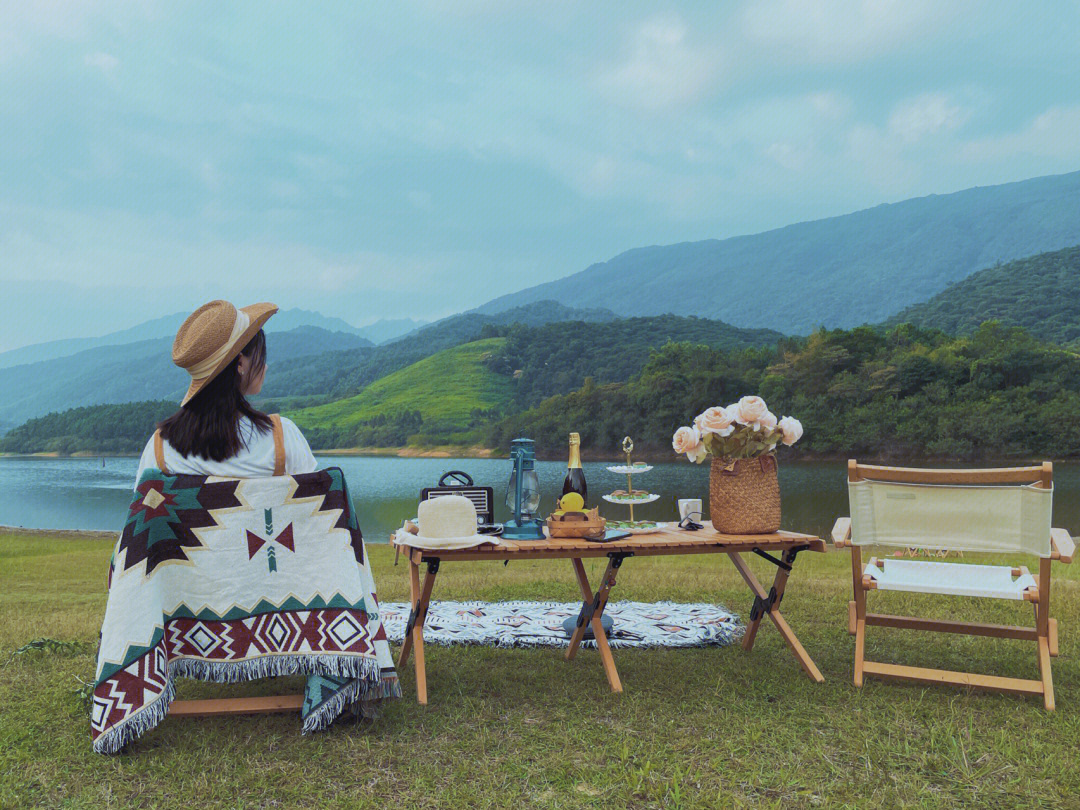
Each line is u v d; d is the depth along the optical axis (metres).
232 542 2.99
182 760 2.79
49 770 2.75
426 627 5.02
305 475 3.06
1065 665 4.09
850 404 110.38
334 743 2.97
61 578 13.13
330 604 3.03
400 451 189.12
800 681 3.76
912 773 2.71
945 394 107.12
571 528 3.73
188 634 2.98
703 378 123.06
